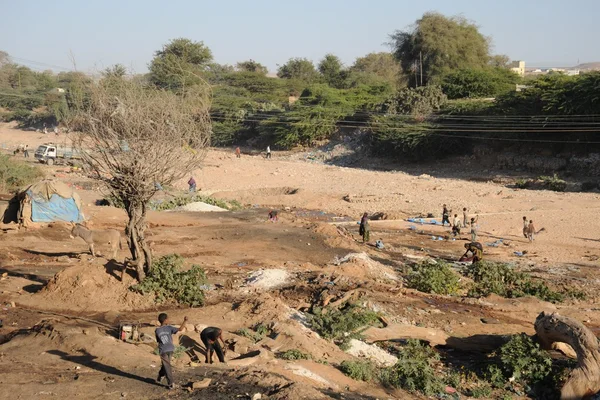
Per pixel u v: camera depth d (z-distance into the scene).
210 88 20.28
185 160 18.91
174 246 28.58
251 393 11.78
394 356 17.19
